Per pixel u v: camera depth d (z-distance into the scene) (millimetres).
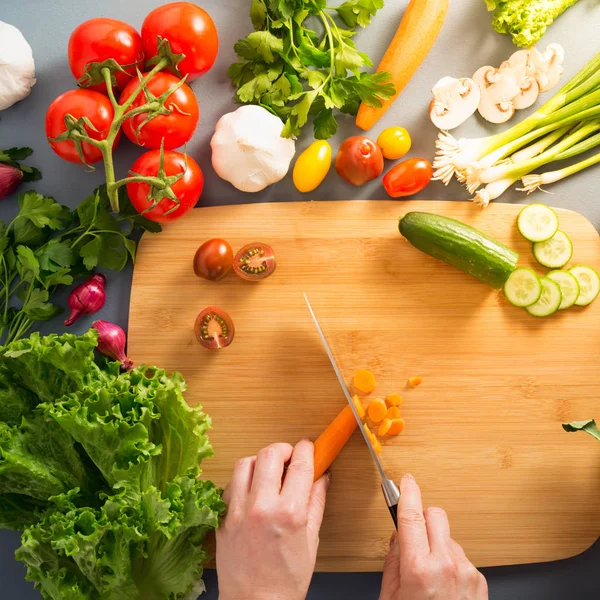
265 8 634
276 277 663
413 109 677
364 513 658
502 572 673
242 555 562
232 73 651
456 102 658
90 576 559
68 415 543
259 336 662
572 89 652
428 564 559
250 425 662
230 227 661
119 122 574
